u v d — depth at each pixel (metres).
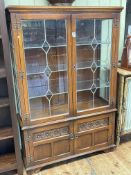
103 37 1.81
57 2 1.70
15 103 1.76
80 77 1.83
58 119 1.82
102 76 1.93
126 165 1.96
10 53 1.64
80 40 1.72
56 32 1.64
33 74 1.68
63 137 1.88
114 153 2.15
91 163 2.00
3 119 1.91
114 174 1.85
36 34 1.59
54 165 1.98
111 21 1.76
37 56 1.65
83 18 1.65
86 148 2.03
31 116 1.75
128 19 2.29
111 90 1.95
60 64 1.74
